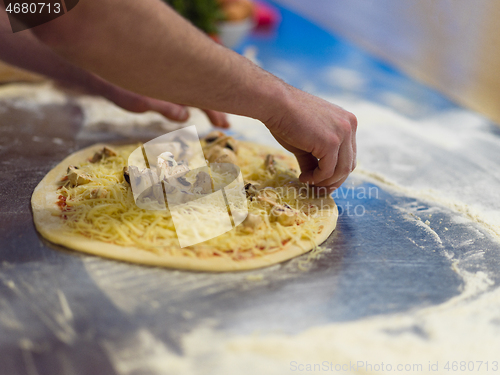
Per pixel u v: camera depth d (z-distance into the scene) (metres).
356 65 2.78
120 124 1.84
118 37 0.84
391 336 0.82
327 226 1.15
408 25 3.66
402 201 1.35
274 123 1.06
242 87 0.98
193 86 0.96
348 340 0.80
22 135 1.67
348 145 1.13
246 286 0.92
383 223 1.23
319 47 3.10
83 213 1.09
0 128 1.72
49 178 1.32
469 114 2.10
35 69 1.68
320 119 1.07
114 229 1.04
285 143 1.19
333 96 2.25
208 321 0.82
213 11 2.38
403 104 2.19
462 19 3.58
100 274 0.93
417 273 1.01
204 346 0.76
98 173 1.27
